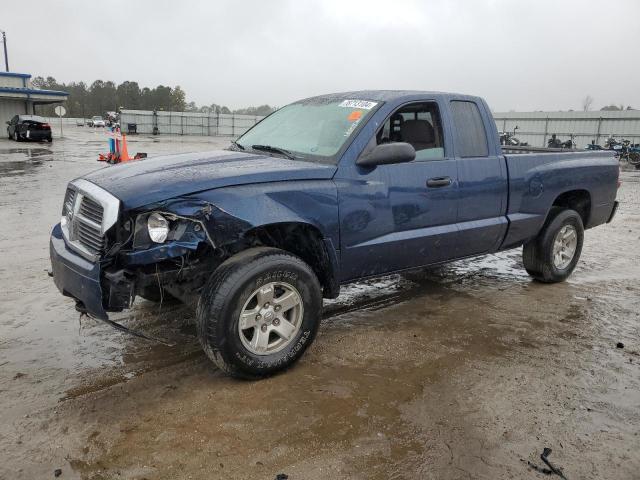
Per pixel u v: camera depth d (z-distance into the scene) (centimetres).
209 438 289
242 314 337
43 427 296
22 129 3167
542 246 567
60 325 439
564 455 283
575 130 3588
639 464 278
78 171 1588
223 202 333
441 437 296
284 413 315
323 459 274
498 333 446
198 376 360
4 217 859
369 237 407
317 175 378
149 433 293
